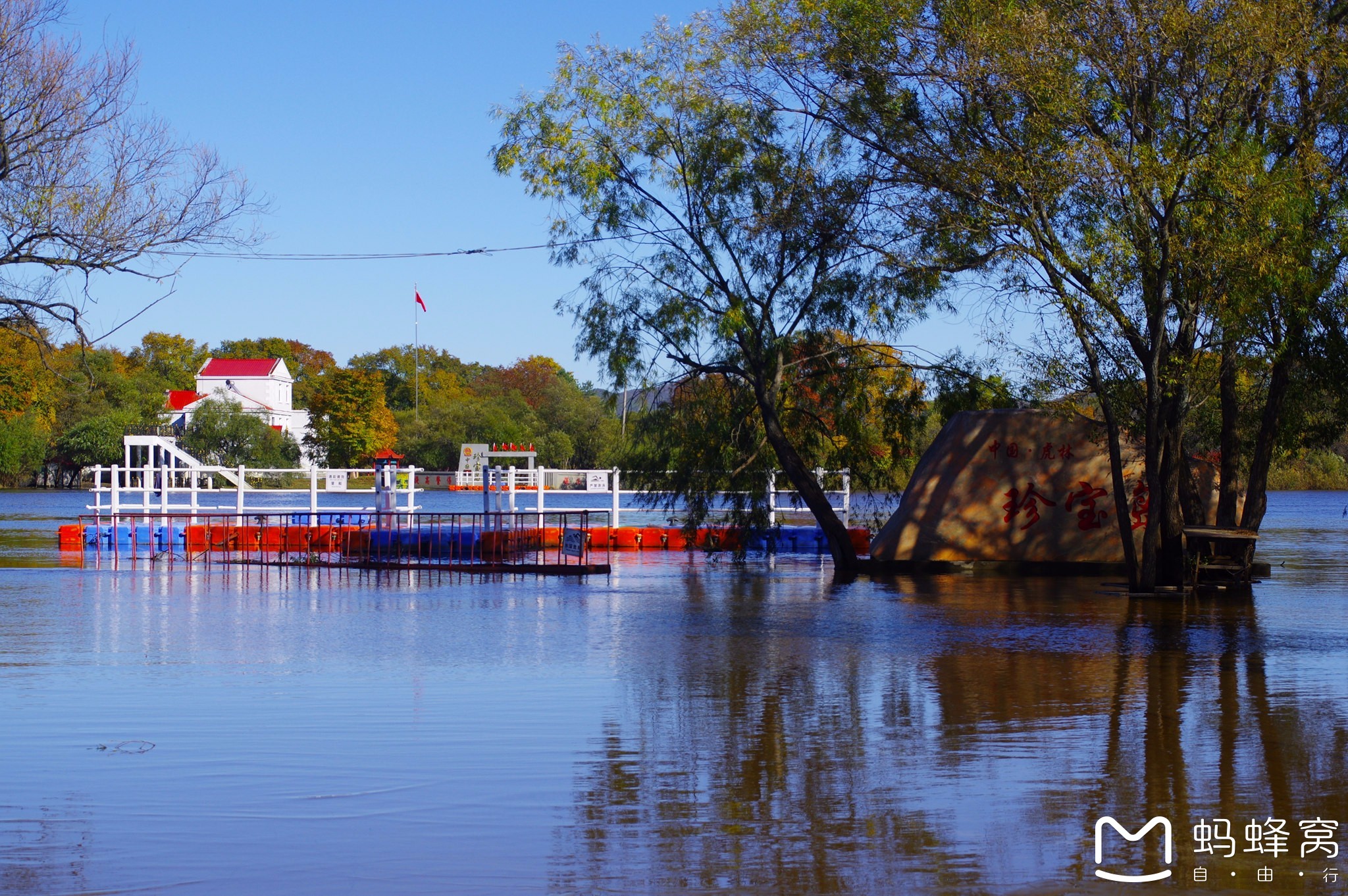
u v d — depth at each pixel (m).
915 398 28.58
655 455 29.02
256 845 7.06
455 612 19.36
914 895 6.24
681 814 7.67
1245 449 27.27
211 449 96.94
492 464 79.69
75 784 8.37
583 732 10.07
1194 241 20.56
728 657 14.33
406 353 140.75
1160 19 19.73
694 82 26.58
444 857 6.84
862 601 21.12
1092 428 25.50
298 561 28.84
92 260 25.42
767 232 25.91
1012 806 7.83
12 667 13.55
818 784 8.38
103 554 32.06
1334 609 19.77
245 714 10.82
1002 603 20.83
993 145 21.86
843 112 24.42
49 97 24.84
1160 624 17.61
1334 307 22.11
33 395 89.00
